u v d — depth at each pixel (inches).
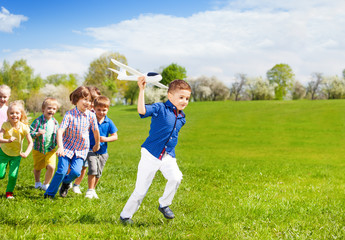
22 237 136.7
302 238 153.9
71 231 148.4
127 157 607.2
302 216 196.1
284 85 3592.5
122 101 3334.2
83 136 213.8
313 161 648.4
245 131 1391.5
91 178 228.8
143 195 164.9
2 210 175.3
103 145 237.1
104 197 229.0
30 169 360.2
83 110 214.7
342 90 3366.1
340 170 464.8
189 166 470.3
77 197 221.8
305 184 329.4
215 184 318.3
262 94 3590.1
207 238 150.6
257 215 196.2
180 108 162.9
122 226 159.5
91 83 3112.7
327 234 160.7
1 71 2901.1
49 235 142.6
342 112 1807.3
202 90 3582.7
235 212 198.8
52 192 211.8
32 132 239.1
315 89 3521.2
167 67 3225.9
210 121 1713.8
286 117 1774.1
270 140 1157.7
